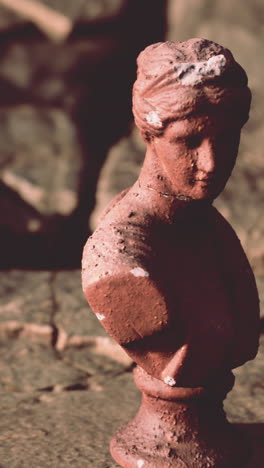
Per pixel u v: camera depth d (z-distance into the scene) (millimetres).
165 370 498
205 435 523
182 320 492
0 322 682
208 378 504
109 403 604
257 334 524
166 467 514
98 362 654
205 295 499
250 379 624
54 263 818
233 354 516
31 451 552
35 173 859
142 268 478
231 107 471
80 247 827
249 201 806
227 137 476
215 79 468
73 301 711
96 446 556
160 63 472
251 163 867
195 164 477
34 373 640
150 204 493
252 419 580
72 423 581
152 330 486
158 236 492
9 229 811
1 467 538
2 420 584
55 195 832
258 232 769
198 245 506
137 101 482
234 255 523
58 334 674
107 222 496
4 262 810
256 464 530
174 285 492
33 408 598
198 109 468
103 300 483
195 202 493
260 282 735
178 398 516
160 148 481
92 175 875
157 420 526
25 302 709
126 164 875
